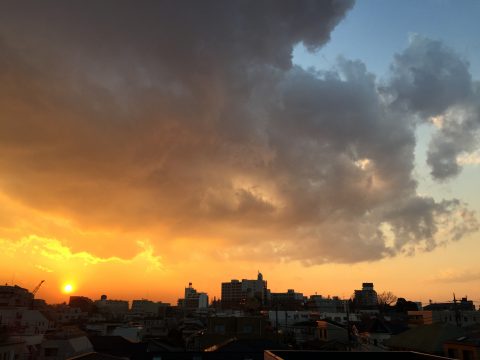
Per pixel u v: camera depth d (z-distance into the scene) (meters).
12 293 117.56
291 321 115.25
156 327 108.94
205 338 72.19
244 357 56.47
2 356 43.31
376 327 70.56
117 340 62.12
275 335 76.25
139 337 83.75
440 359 20.95
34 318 78.69
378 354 23.14
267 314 123.06
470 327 52.38
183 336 91.94
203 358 56.78
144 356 57.84
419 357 22.41
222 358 56.50
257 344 59.97
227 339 71.12
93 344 61.03
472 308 107.31
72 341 53.47
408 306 130.62
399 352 23.05
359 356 23.09
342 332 73.31
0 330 55.81
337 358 23.02
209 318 76.94
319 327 78.38
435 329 47.56
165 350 62.78
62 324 105.62
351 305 153.50
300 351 23.11
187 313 181.12
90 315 155.62
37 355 51.31
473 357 37.72
